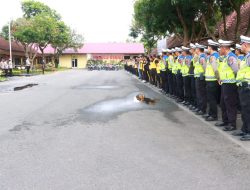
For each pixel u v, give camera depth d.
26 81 28.19
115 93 18.14
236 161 6.38
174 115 11.33
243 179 5.48
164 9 20.41
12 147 7.44
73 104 13.94
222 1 16.16
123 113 11.71
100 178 5.53
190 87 12.81
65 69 63.28
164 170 5.88
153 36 42.78
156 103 14.20
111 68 59.09
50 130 9.08
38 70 51.69
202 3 16.89
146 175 5.64
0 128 9.43
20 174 5.76
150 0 20.22
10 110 12.55
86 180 5.45
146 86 22.81
